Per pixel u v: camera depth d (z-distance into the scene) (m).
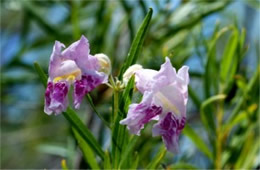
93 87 0.41
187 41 0.65
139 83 0.43
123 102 0.43
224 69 0.56
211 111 0.55
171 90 0.41
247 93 0.56
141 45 0.45
